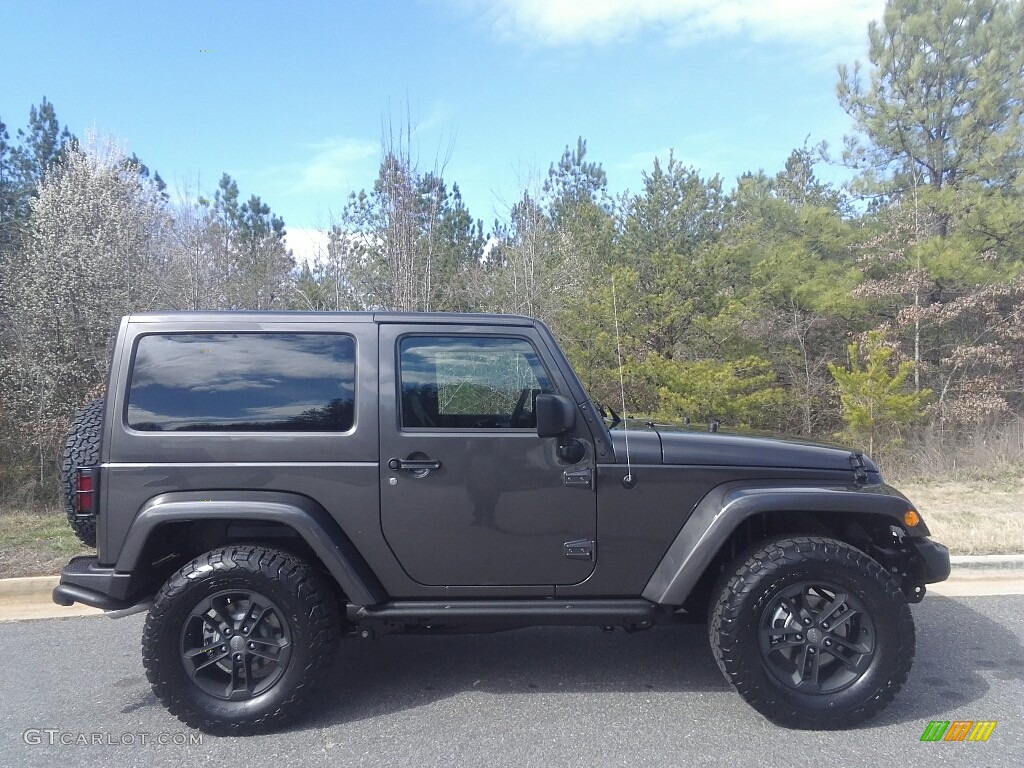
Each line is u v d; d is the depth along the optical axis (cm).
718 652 394
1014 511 862
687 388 1310
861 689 387
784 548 392
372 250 1445
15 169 2439
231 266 2031
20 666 498
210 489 398
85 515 405
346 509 401
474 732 393
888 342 1504
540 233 1612
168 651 389
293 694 391
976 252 1476
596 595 411
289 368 411
